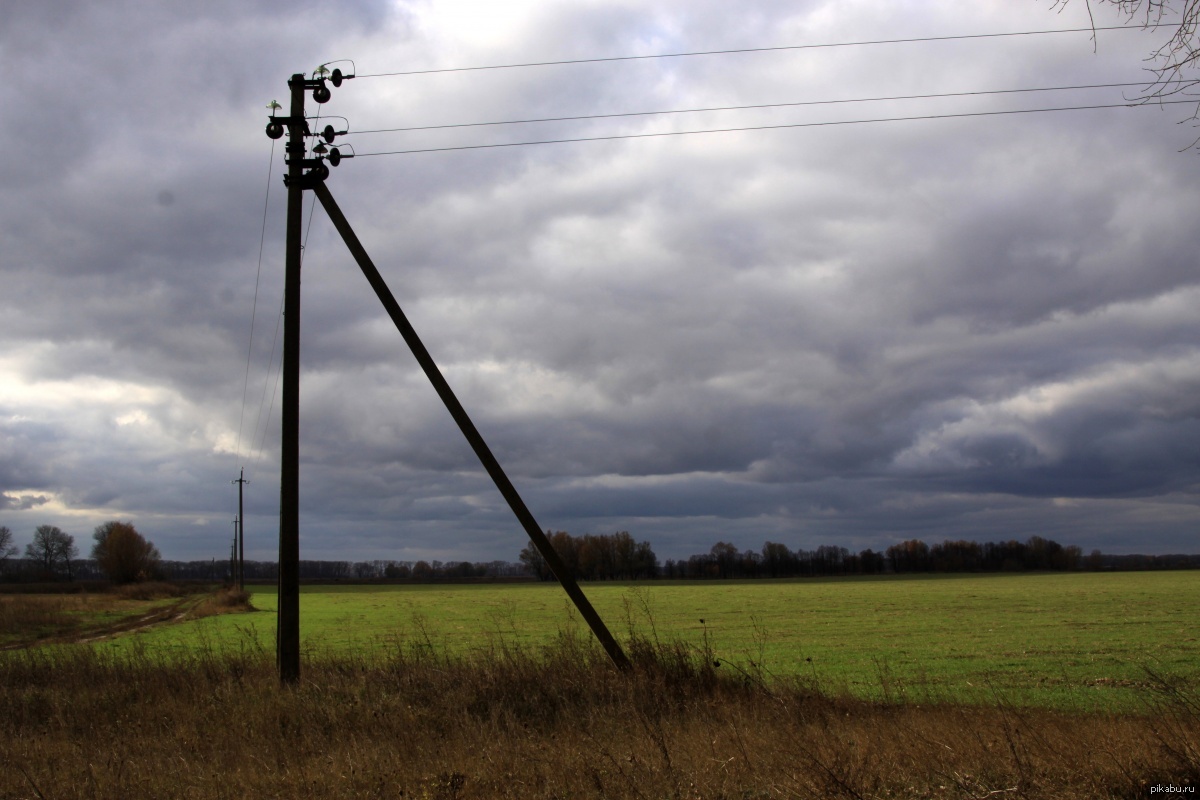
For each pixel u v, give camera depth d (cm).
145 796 762
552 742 913
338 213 1533
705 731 927
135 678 1380
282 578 1419
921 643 3058
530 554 13412
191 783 800
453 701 1130
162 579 15962
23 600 6900
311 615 5688
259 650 1658
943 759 777
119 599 9338
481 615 5356
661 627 4000
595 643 1414
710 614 5112
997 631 3572
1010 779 717
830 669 2242
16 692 1298
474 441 1472
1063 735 849
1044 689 1717
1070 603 5750
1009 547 19488
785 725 948
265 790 763
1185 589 7894
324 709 1093
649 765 766
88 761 889
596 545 18325
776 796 690
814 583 13000
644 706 1123
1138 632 3450
